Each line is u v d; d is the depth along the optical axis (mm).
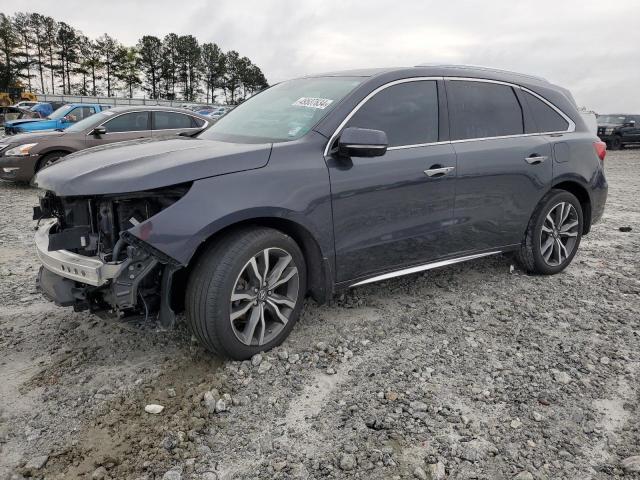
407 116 3691
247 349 3027
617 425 2572
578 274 4859
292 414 2609
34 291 4266
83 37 92812
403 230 3627
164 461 2275
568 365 3125
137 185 2689
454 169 3807
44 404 2684
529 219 4480
